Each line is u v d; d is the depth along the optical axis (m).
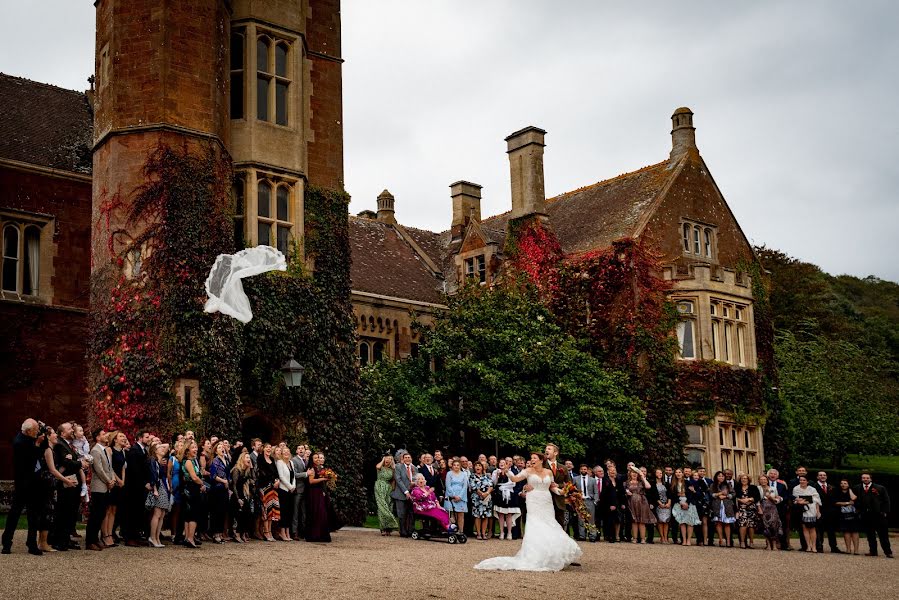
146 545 13.59
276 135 21.81
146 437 13.79
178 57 20.00
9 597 8.61
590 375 25.78
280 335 20.81
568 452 24.36
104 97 20.53
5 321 21.61
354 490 21.78
